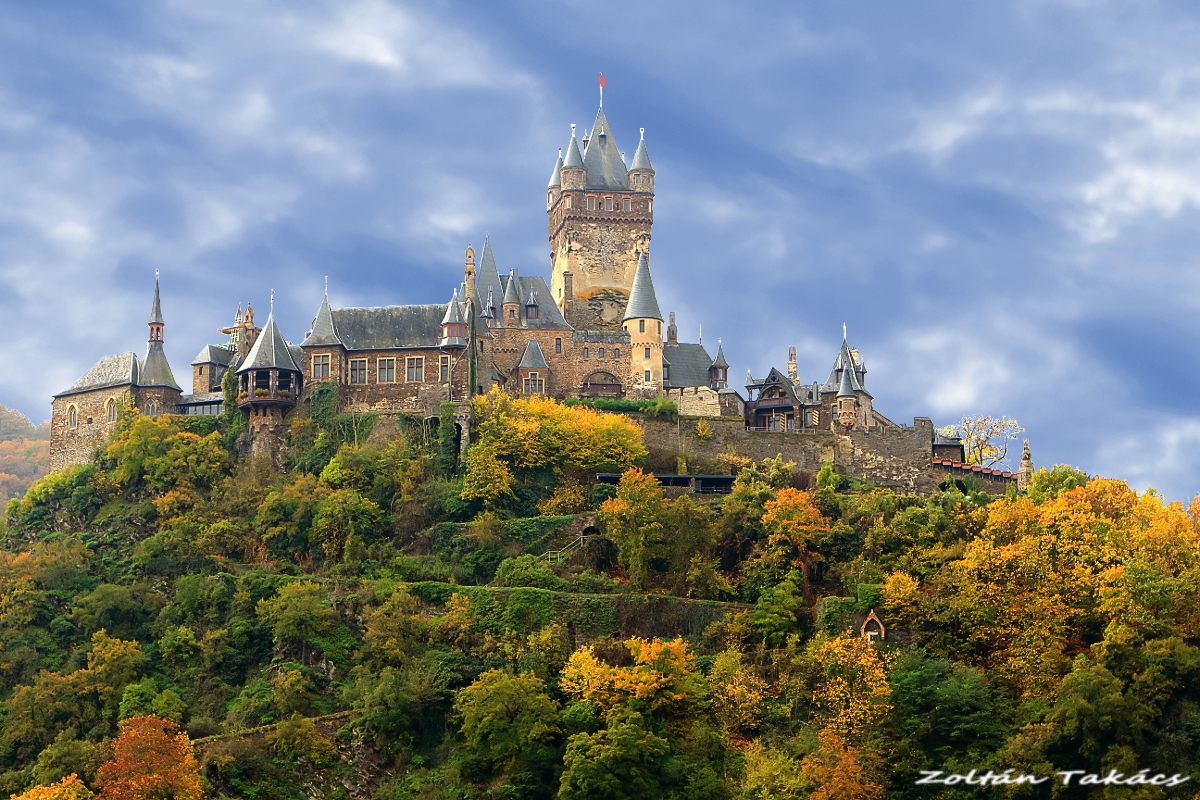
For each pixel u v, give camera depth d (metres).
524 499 175.62
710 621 153.38
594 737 135.00
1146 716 131.38
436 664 148.62
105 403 197.75
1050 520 155.62
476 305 198.75
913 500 167.50
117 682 150.00
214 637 155.12
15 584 162.12
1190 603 143.12
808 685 141.75
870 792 130.88
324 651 152.88
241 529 172.12
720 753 136.62
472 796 135.88
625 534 161.12
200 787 130.88
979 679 138.50
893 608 148.25
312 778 137.75
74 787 130.75
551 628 152.12
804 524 160.25
